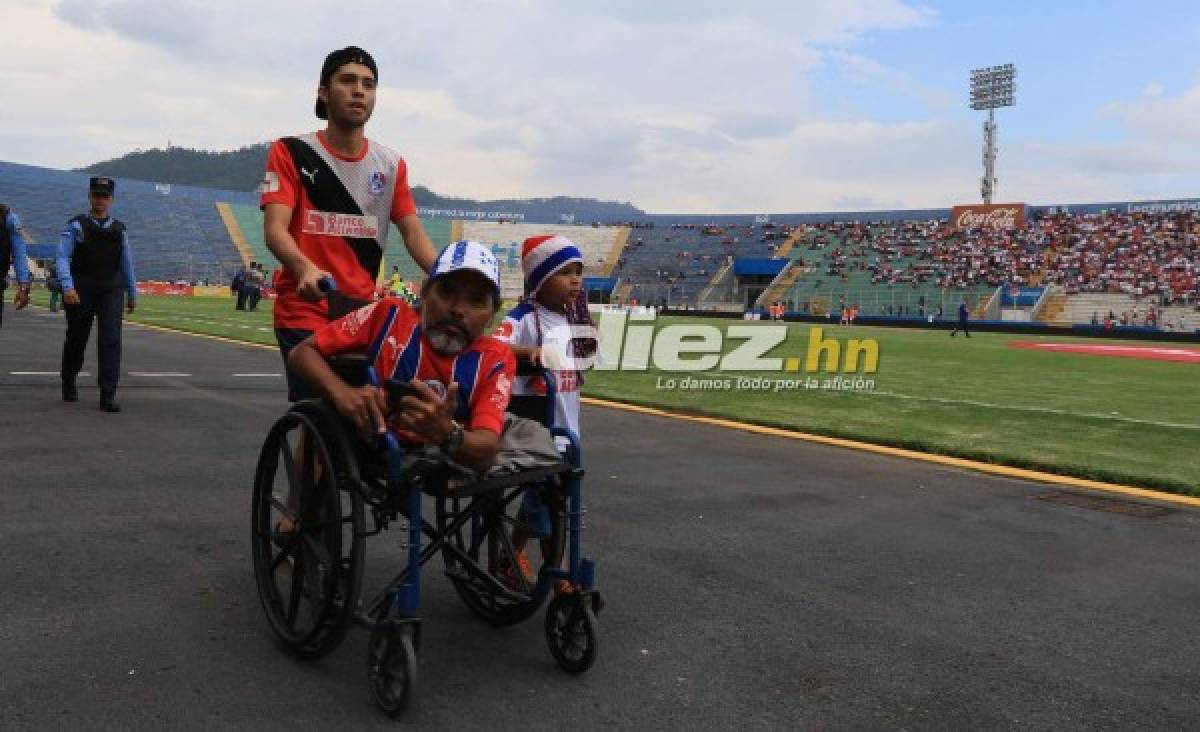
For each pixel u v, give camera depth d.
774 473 6.24
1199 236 52.25
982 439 7.94
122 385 8.77
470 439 2.64
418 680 2.80
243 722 2.45
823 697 2.80
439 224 74.12
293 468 3.05
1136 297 46.44
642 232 75.56
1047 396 12.63
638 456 6.64
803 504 5.35
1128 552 4.58
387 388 2.59
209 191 67.56
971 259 57.44
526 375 3.39
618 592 3.67
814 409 9.72
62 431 6.19
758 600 3.65
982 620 3.55
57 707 2.45
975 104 69.88
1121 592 3.95
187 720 2.43
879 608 3.63
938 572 4.14
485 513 3.29
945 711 2.75
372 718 2.52
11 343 12.50
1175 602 3.84
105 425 6.54
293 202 3.62
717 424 8.37
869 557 4.32
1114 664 3.17
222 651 2.89
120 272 7.15
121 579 3.46
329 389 2.67
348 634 3.14
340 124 3.70
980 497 5.73
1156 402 12.22
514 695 2.72
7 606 3.12
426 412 2.54
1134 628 3.53
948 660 3.14
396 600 2.75
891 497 5.64
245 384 9.49
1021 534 4.87
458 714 2.57
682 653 3.09
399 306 2.86
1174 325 43.97
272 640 3.01
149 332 16.84
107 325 7.09
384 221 3.89
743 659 3.06
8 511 4.23
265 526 3.13
